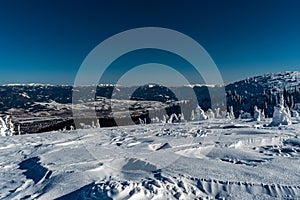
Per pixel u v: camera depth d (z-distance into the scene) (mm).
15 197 5453
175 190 5262
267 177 5879
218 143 10055
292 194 5039
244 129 14180
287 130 13477
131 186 5168
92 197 4926
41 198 5234
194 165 6969
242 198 4961
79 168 6984
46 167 7160
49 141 12992
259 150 9234
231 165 6984
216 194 5211
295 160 7453
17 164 8305
